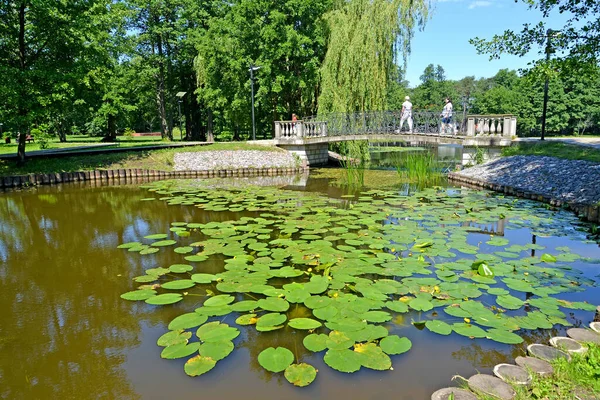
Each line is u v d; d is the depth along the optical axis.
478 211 8.09
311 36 19.78
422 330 3.52
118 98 23.88
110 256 5.99
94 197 11.16
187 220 8.09
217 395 2.74
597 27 6.15
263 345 3.35
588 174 9.25
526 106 39.16
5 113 13.42
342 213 8.05
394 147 34.19
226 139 30.09
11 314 4.11
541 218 7.50
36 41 13.97
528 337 3.38
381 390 2.72
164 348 3.29
